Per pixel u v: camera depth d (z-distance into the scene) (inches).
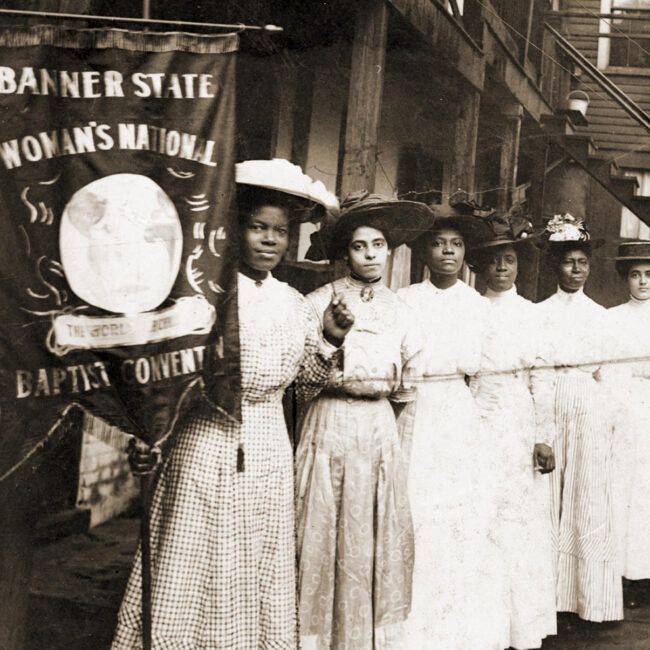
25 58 104.0
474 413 142.2
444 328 140.4
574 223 166.4
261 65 182.1
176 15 160.7
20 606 122.2
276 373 117.8
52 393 104.2
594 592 159.3
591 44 279.0
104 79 106.0
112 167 105.8
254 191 120.6
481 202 223.6
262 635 116.6
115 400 105.8
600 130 264.2
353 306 130.3
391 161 201.6
